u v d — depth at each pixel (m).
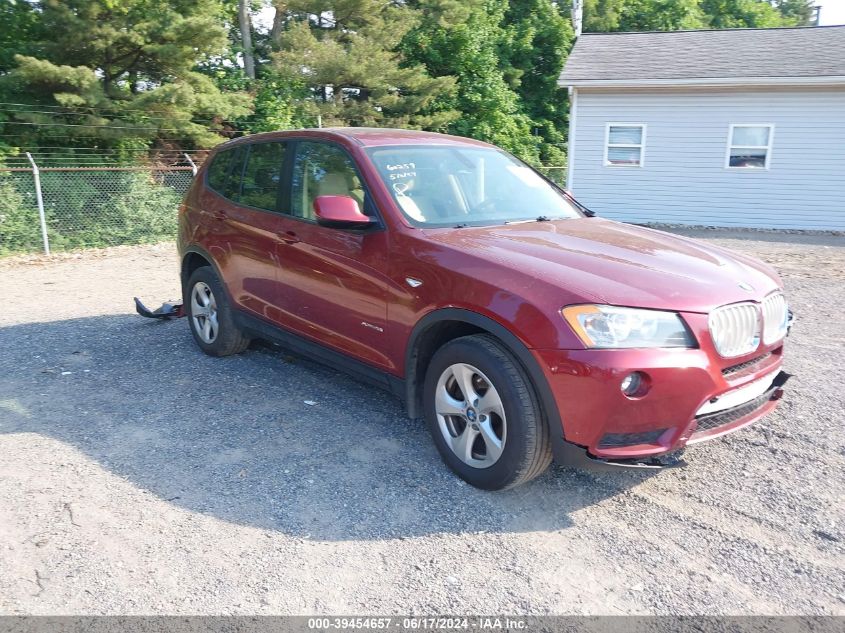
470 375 3.52
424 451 4.04
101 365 5.61
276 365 5.57
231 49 20.94
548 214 4.59
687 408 3.16
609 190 18.02
